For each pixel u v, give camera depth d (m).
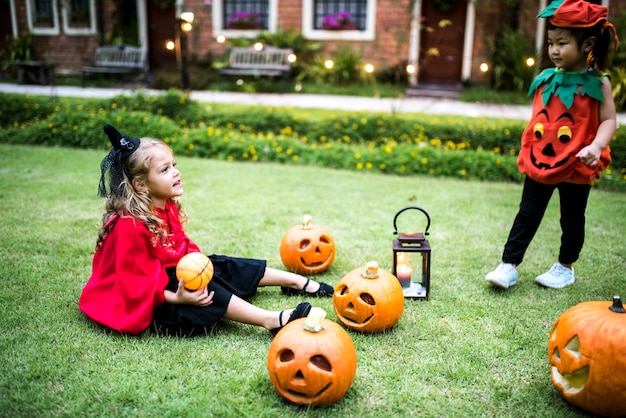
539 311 3.03
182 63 10.09
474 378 2.36
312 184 6.19
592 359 1.98
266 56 13.34
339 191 5.88
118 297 2.66
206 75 13.88
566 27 2.93
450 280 3.47
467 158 6.96
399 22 13.66
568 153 3.00
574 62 3.01
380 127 8.50
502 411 2.14
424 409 2.14
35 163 6.70
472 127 8.14
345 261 3.79
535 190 3.20
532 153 3.15
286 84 13.47
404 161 7.07
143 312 2.57
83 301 2.76
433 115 9.48
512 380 2.36
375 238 4.31
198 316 2.61
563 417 2.10
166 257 2.72
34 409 2.06
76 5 15.79
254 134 8.77
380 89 13.07
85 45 15.83
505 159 6.96
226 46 14.94
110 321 2.63
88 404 2.11
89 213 4.70
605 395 1.97
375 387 2.27
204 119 9.17
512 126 8.03
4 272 3.37
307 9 14.27
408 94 12.80
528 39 12.98
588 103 2.96
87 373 2.31
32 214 4.62
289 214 4.92
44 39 16.06
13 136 8.31
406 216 4.95
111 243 2.67
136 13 15.78
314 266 3.46
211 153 7.67
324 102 11.45
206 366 2.39
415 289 3.22
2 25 16.75
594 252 4.01
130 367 2.36
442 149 7.71
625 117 9.77
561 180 3.05
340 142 8.30
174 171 2.70
